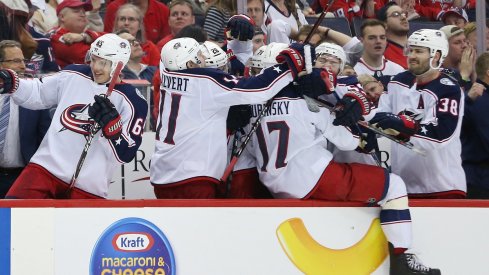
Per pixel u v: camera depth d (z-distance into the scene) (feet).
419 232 57.36
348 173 55.72
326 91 55.36
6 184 61.82
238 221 54.70
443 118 57.62
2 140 60.75
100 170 55.57
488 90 64.28
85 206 53.06
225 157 56.65
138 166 63.67
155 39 77.61
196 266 54.19
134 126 55.62
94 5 77.92
